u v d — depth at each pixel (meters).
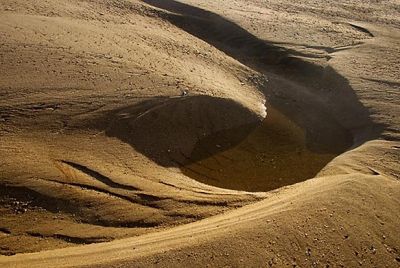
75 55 12.27
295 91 14.18
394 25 18.84
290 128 12.35
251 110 12.48
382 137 11.33
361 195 7.85
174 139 10.49
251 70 14.99
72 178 8.01
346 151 11.30
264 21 18.08
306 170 10.62
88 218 7.24
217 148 10.90
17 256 6.29
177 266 5.81
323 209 7.27
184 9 18.89
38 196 7.50
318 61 15.15
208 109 11.57
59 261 5.96
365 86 13.52
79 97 10.45
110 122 10.00
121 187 8.01
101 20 15.94
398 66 14.73
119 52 13.19
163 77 12.19
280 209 7.27
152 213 7.46
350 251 6.68
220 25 17.69
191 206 7.77
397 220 7.46
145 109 10.63
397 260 6.79
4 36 12.43
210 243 6.22
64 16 15.34
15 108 9.62
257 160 10.79
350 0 22.34
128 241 6.61
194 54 15.02
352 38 16.98
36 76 10.91
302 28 17.66
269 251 6.29
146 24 16.80
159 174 9.01
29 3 15.62
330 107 13.35
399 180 9.25
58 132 9.28
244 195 8.41
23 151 8.45
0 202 7.32
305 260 6.34
